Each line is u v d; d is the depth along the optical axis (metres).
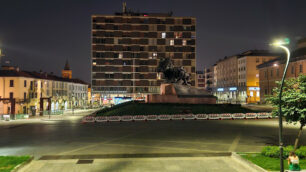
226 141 21.50
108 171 13.16
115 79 109.00
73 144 20.64
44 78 77.44
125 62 109.12
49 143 21.20
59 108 86.56
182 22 110.69
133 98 107.12
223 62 133.25
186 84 51.84
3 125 38.19
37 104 72.38
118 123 37.38
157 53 109.62
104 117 39.81
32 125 37.19
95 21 108.00
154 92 109.44
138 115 41.66
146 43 109.25
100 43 108.00
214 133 26.20
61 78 94.31
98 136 24.91
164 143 20.77
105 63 108.38
